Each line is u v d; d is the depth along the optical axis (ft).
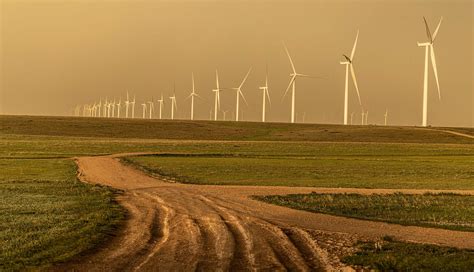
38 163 244.42
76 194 141.59
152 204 123.03
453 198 145.38
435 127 646.74
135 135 555.28
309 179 199.00
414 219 109.40
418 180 201.98
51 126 589.32
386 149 369.50
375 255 69.77
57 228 87.40
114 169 223.30
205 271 63.62
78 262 65.98
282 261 69.10
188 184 175.11
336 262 68.54
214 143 399.85
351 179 201.36
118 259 68.28
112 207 115.14
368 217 108.17
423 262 65.62
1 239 78.79
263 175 209.77
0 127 564.30
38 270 61.46
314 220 101.65
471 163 273.33
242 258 70.18
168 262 67.26
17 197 133.90
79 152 316.60
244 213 110.01
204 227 92.38
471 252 71.77
